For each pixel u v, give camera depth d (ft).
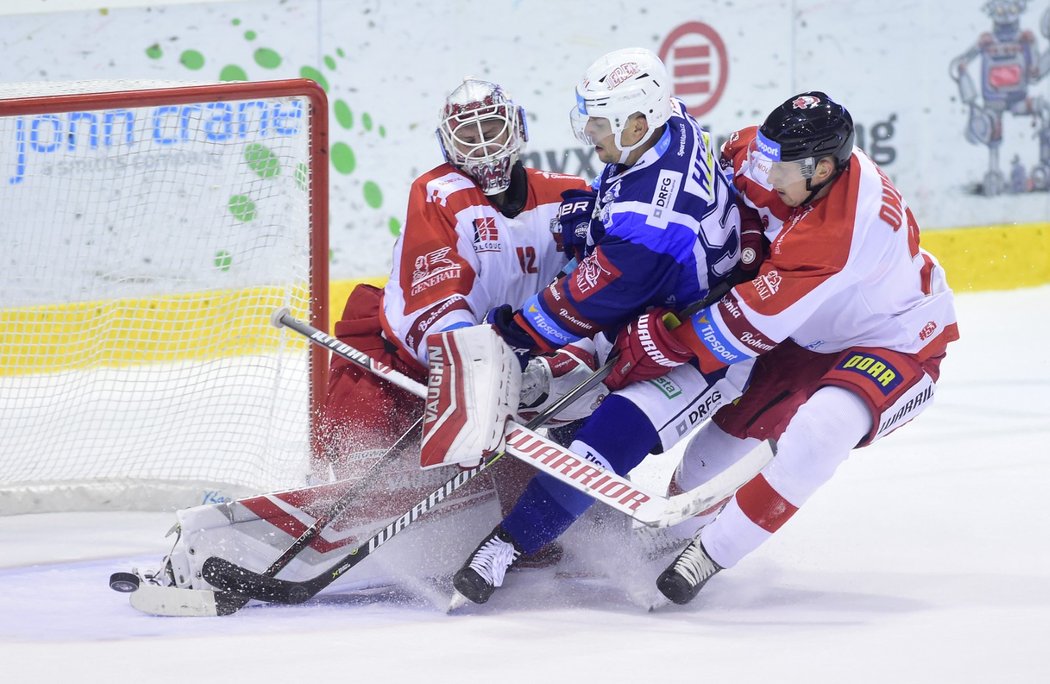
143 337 64.03
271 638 29.99
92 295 63.67
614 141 34.81
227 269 56.34
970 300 98.37
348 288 90.17
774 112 33.58
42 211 62.59
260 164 50.88
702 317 34.22
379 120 90.48
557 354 36.27
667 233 34.47
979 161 98.94
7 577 39.11
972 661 26.13
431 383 34.88
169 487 49.16
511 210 39.47
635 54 34.73
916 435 59.72
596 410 36.06
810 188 33.63
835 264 32.81
